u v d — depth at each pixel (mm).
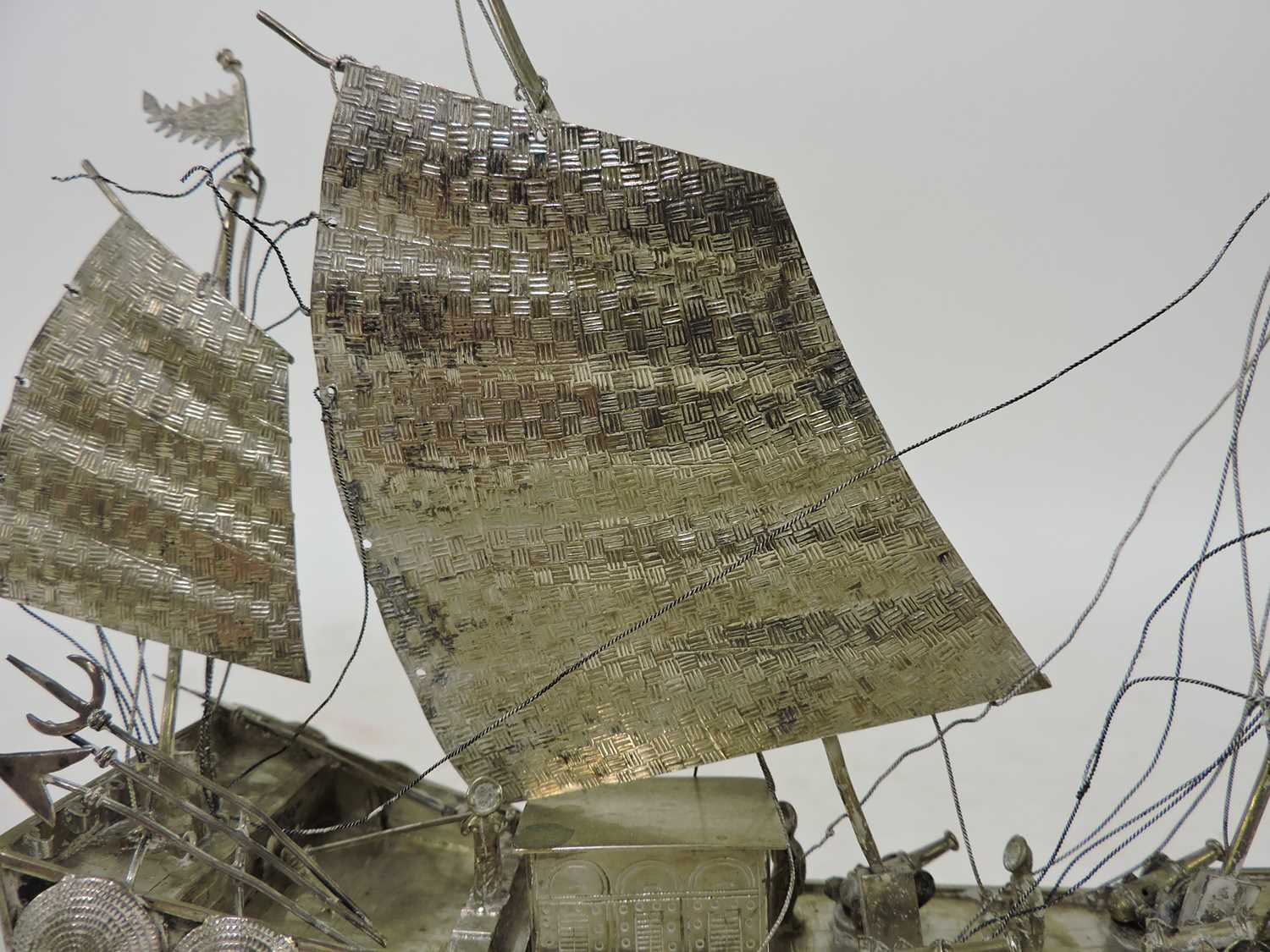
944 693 4070
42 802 3805
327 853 4805
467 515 4051
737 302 3869
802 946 4363
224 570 4238
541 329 3922
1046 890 4805
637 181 3840
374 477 4039
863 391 3871
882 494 3938
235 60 4293
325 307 3930
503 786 4156
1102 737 4020
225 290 4340
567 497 4027
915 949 3986
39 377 4160
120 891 3836
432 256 3916
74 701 3773
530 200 3879
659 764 4145
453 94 3887
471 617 4105
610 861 3930
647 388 3943
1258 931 3986
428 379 3969
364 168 3898
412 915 4508
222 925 3834
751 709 4098
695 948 3980
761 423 3939
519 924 4230
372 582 4098
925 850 4363
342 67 3881
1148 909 4344
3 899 3949
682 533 4020
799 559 4008
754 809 4152
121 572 4246
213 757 4707
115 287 4148
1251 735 3967
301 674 4352
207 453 4180
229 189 4316
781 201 3793
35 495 4207
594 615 4086
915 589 3998
